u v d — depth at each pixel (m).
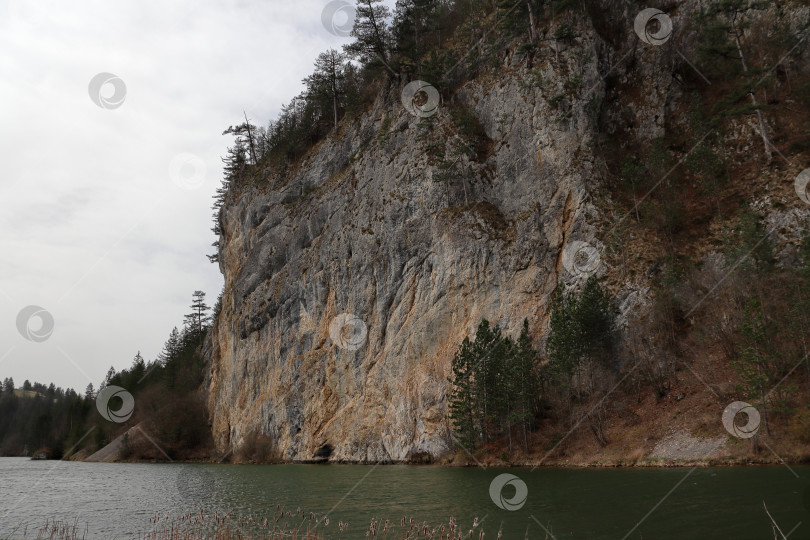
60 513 32.56
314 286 70.75
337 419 61.69
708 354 41.00
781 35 55.81
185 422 88.25
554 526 21.48
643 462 35.78
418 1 76.12
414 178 63.06
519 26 65.56
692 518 20.72
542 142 56.47
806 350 34.84
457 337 53.72
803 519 19.30
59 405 156.75
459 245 56.53
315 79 91.25
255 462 68.25
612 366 44.94
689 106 57.59
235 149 104.19
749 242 42.03
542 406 47.94
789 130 50.78
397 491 33.47
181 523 26.80
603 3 66.12
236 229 95.25
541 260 52.09
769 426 33.09
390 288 61.25
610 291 47.47
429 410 52.56
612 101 60.44
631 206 52.00
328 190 75.62
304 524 24.30
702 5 60.72
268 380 74.69
